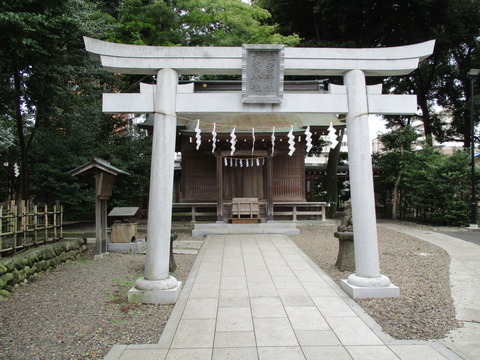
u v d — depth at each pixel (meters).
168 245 5.97
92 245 10.78
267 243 11.79
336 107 6.23
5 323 4.78
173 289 5.72
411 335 4.41
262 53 6.02
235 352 3.98
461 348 4.07
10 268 6.22
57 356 3.87
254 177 16.77
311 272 7.76
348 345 4.15
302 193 16.66
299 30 21.39
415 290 6.25
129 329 4.62
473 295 6.02
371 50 6.20
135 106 6.04
